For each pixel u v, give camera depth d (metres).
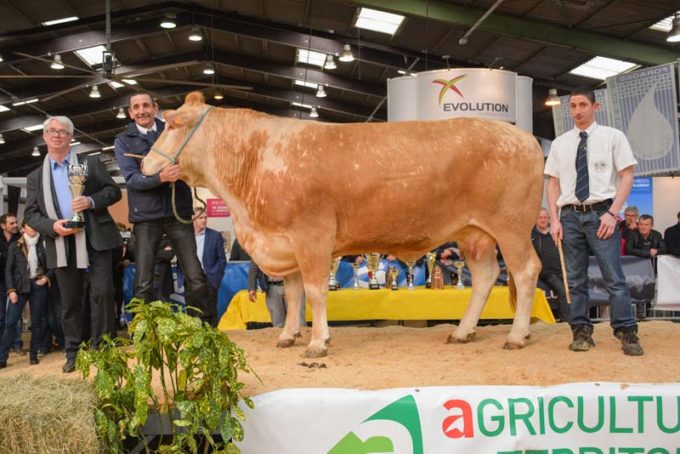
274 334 5.50
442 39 15.53
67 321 4.31
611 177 4.47
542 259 7.89
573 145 4.56
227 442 3.18
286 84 22.78
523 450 3.34
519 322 4.60
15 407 2.96
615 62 14.95
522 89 10.07
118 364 3.29
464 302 6.84
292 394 3.38
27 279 6.61
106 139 27.55
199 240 7.43
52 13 14.85
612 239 4.37
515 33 13.33
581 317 4.49
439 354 4.44
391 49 16.81
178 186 4.92
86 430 3.00
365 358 4.34
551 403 3.34
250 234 4.64
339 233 4.46
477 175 4.47
